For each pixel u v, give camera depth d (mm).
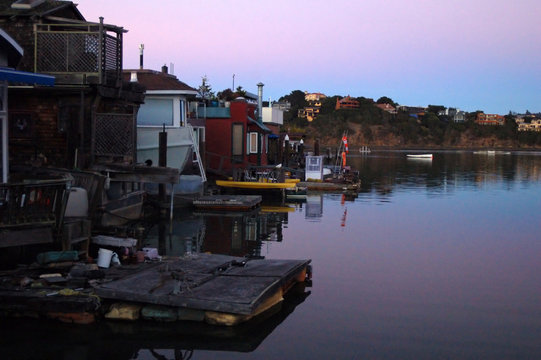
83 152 18172
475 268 14562
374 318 10438
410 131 193375
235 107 35969
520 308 11172
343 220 22406
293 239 18156
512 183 41969
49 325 9656
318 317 10453
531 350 9023
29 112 18641
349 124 190125
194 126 31359
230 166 35906
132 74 25672
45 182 11688
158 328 9602
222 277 11109
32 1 19031
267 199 29328
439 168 61062
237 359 8570
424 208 26531
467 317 10578
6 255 12914
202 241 17422
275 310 10789
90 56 18078
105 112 19312
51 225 11969
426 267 14570
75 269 11070
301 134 64312
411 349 9008
